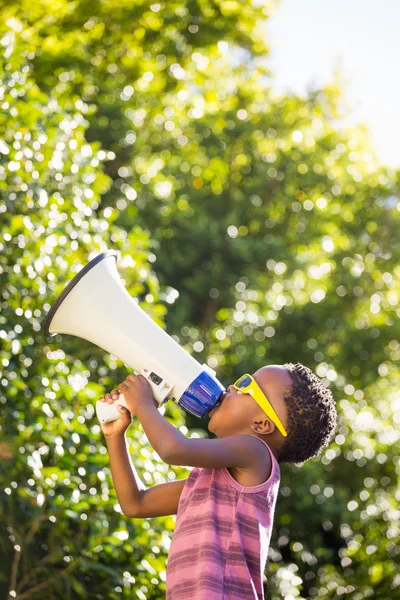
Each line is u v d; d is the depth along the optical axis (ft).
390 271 43.37
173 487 9.33
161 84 38.86
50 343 15.33
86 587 14.05
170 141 40.04
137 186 35.50
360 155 44.83
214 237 38.93
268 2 39.75
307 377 8.77
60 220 15.30
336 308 41.63
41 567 13.42
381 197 44.55
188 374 8.77
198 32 38.45
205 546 8.12
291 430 8.61
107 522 13.53
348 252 43.39
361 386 41.57
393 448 37.29
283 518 36.01
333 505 35.88
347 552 29.76
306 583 33.68
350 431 37.68
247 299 40.06
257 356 37.83
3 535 13.78
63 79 30.78
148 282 17.35
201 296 39.45
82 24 34.71
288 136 43.34
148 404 8.61
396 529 28.58
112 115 35.17
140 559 14.15
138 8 35.68
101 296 9.01
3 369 13.80
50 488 13.44
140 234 18.12
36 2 31.58
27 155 14.66
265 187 42.24
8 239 13.76
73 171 16.11
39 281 14.42
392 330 41.65
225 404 8.75
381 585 28.02
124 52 37.22
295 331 41.01
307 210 42.86
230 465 8.29
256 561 8.18
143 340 8.89
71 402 14.89
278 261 40.27
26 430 13.78
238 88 44.24
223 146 41.37
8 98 14.69
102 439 15.30
